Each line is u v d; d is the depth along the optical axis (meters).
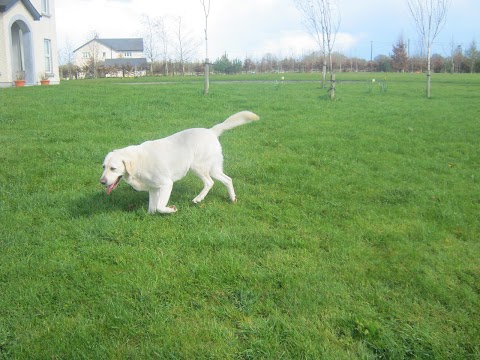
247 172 7.39
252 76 48.53
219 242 4.72
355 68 77.19
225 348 3.17
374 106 16.67
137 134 9.88
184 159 5.54
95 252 4.47
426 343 3.30
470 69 67.88
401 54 75.69
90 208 5.69
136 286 3.86
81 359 3.04
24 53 26.98
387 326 3.47
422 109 15.88
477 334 3.42
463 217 5.73
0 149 8.17
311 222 5.47
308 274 4.16
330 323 3.49
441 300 3.87
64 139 9.20
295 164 7.90
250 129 11.10
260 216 5.62
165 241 4.78
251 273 4.12
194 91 20.41
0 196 5.98
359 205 6.07
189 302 3.74
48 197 5.91
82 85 23.88
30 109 12.88
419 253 4.68
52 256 4.41
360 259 4.54
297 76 47.94
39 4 28.11
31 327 3.36
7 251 4.49
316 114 13.94
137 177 5.40
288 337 3.28
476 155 8.93
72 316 3.51
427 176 7.49
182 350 3.14
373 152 8.97
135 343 3.24
